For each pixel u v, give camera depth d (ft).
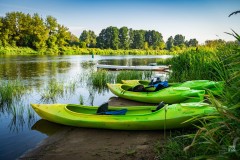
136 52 251.60
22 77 50.06
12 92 30.45
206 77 29.53
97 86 39.29
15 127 19.33
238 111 7.97
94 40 298.76
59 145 15.10
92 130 17.51
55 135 17.01
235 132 7.45
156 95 25.13
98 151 13.92
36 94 32.42
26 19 186.29
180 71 37.35
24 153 14.12
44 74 55.77
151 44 371.15
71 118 17.89
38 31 188.85
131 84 33.76
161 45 333.62
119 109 19.48
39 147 14.92
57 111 18.93
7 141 16.57
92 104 27.94
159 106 17.62
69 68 72.38
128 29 335.67
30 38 187.73
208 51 34.73
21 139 16.90
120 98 29.12
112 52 246.68
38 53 182.29
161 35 379.14
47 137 16.69
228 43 21.02
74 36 284.20
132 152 13.37
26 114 22.80
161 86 26.27
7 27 177.06
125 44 320.91
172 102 24.34
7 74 55.16
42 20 202.59
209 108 15.46
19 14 184.14
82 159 13.00
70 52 208.95
